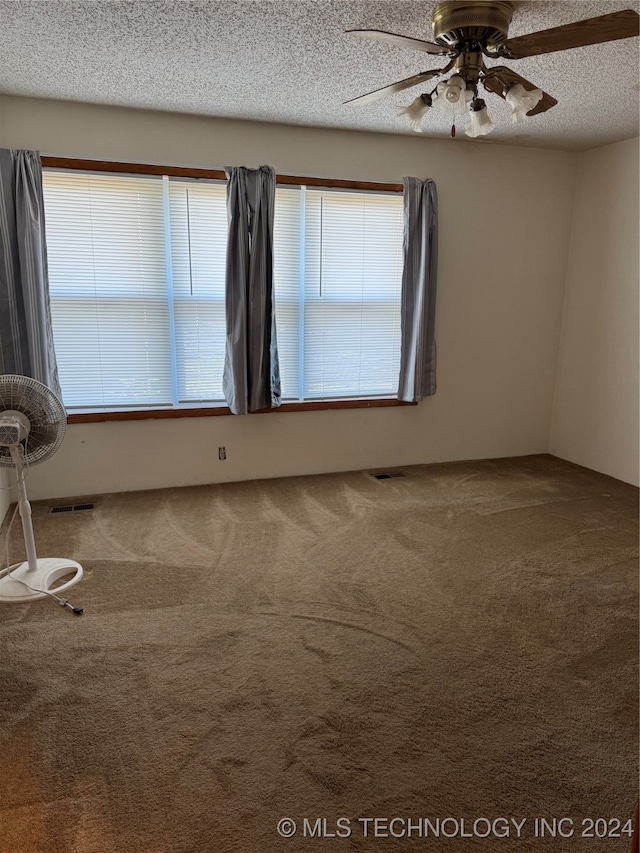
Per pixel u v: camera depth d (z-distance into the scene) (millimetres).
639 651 2162
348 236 3965
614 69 2678
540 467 4496
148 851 1368
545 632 2275
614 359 4188
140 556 2881
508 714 1828
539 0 2076
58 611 2389
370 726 1770
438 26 2121
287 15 2186
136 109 3340
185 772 1591
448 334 4355
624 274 4055
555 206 4414
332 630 2273
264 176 3518
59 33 2340
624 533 3227
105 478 3748
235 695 1896
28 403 2432
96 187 3398
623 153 3984
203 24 2260
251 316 3670
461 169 4094
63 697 1875
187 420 3834
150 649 2135
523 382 4680
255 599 2500
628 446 4113
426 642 2201
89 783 1552
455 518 3424
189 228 3611
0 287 3168
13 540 3051
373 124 3613
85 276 3498
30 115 3188
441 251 4180
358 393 4258
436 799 1523
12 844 1380
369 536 3156
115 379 3691
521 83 2232
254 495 3768
